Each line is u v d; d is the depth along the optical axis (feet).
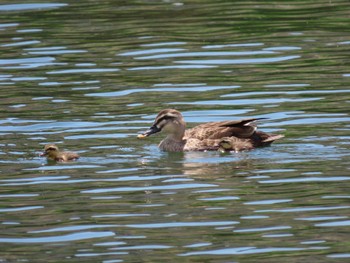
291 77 73.00
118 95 70.44
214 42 83.46
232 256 41.52
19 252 42.63
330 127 61.05
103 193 50.42
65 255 42.16
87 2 99.30
